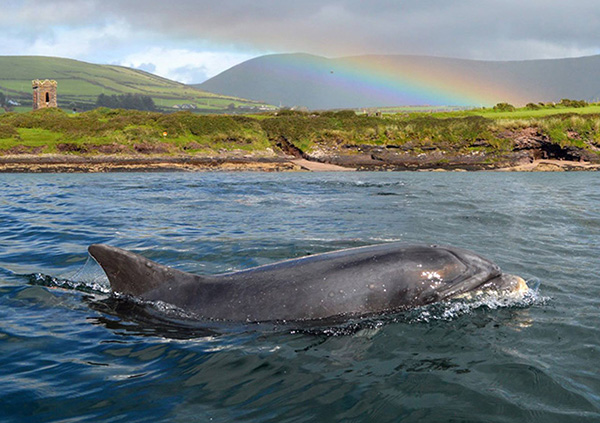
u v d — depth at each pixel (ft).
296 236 37.22
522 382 14.25
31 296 22.39
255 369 15.23
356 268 20.44
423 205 59.52
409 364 15.49
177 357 16.08
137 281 21.24
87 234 39.04
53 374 14.92
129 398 13.48
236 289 20.10
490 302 20.92
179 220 47.03
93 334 18.04
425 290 20.54
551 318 19.40
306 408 12.99
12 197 72.54
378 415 12.63
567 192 81.30
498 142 185.16
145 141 180.04
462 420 12.39
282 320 18.99
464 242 35.04
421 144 187.42
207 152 185.06
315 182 111.45
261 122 206.08
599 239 36.55
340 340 17.38
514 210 53.52
